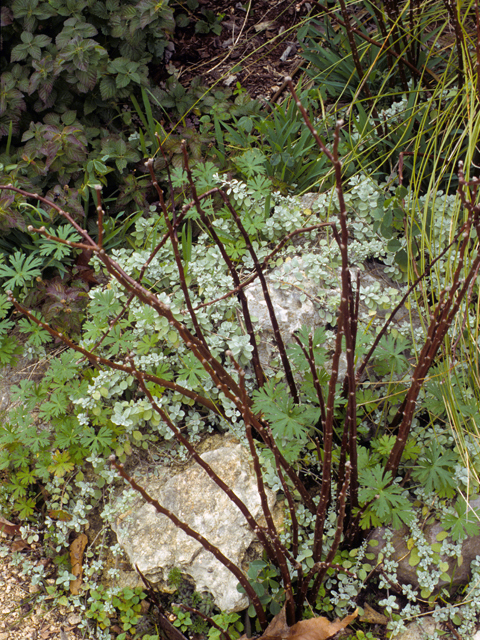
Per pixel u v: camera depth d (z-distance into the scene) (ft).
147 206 10.52
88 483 8.23
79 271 9.56
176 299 8.75
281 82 12.84
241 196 9.55
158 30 10.77
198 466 8.11
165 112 11.45
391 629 7.40
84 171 10.16
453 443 8.12
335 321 8.93
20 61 10.45
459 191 5.51
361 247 9.23
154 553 7.60
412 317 9.02
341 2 9.07
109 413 8.19
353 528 7.41
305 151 10.38
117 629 7.70
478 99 8.45
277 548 6.26
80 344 8.95
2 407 9.04
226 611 7.25
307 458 8.18
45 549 8.34
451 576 7.57
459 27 8.79
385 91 11.19
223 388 5.40
